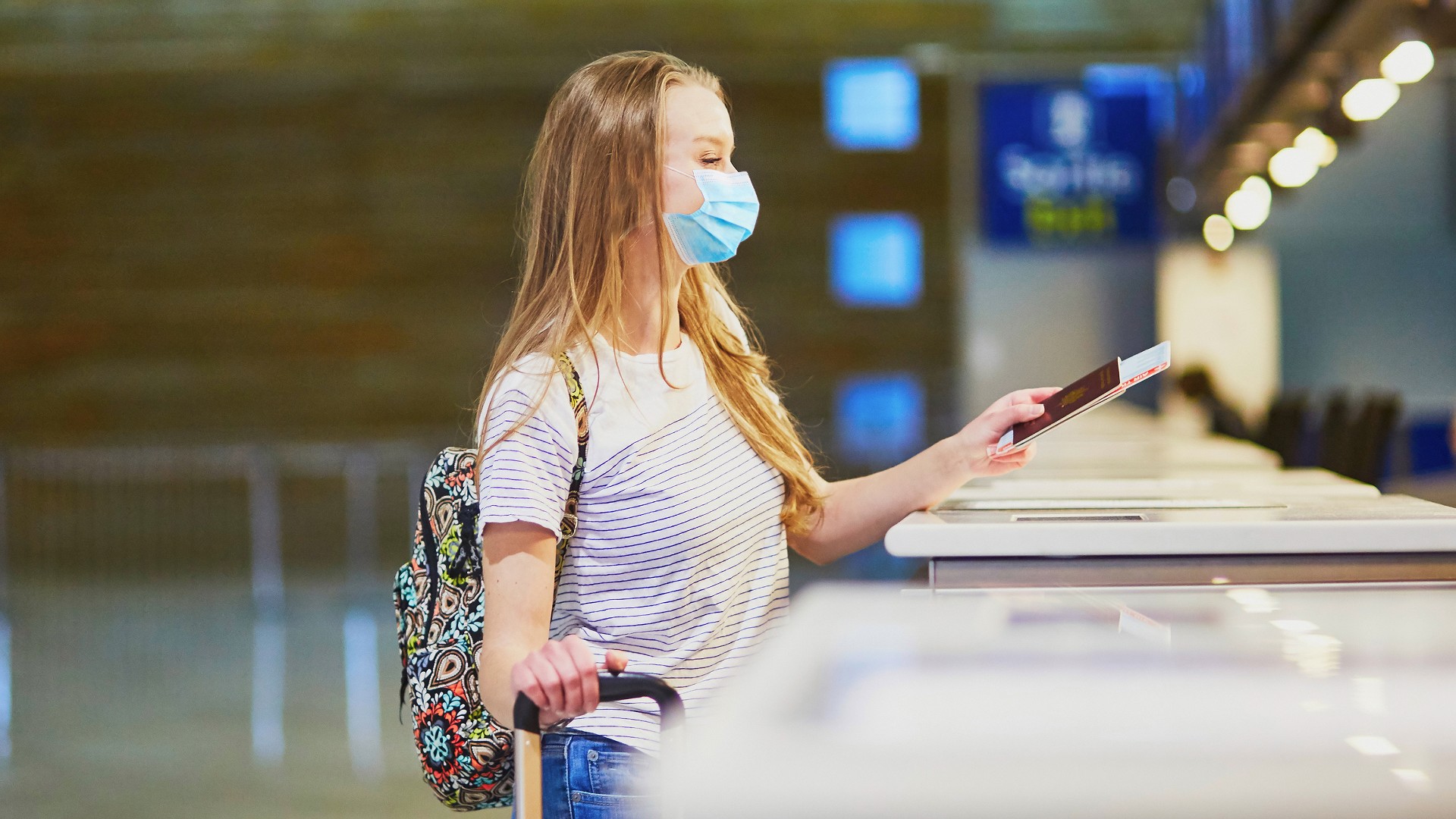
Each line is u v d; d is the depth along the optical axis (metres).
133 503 18.67
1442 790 0.96
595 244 2.46
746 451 2.61
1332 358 17.89
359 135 18.91
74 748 7.79
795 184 18.47
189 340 19.05
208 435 19.05
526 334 2.47
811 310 18.53
